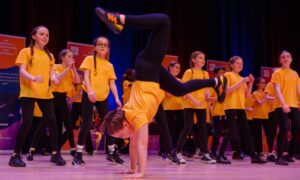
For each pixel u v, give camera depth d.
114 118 2.58
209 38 8.56
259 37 9.01
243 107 4.68
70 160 4.50
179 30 8.21
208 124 6.27
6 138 5.82
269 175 3.06
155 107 2.57
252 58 8.89
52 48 6.91
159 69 2.56
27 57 3.67
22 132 3.59
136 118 2.48
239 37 8.81
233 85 4.68
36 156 5.41
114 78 4.03
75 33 7.21
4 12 6.62
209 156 4.58
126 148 6.39
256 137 6.05
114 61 7.62
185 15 8.39
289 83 4.56
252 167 3.97
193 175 2.97
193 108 4.47
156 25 2.42
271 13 9.08
